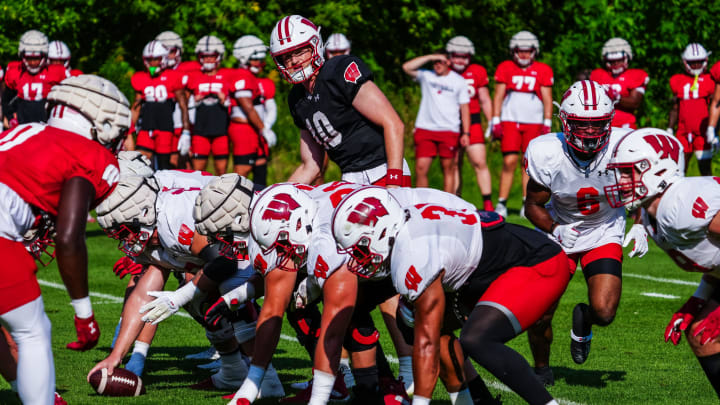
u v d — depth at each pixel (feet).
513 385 48.55
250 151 152.25
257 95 152.66
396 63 225.56
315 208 51.24
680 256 53.52
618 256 67.00
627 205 54.19
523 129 158.81
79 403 59.98
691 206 50.90
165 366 72.79
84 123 48.32
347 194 49.16
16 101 151.74
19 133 47.37
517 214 172.55
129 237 58.54
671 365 72.13
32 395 47.39
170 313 59.26
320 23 214.28
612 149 64.28
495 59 232.94
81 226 46.01
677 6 221.46
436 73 159.22
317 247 50.06
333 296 49.73
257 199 51.44
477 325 48.70
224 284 59.82
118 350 62.75
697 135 167.12
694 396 62.54
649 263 126.21
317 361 49.90
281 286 52.42
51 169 46.37
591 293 65.46
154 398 61.67
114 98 49.01
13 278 46.14
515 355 48.65
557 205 68.03
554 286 50.34
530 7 235.40
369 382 55.62
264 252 51.31
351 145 67.82
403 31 226.38
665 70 223.51
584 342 67.00
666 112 222.89
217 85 151.53
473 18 231.91
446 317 51.65
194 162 154.81
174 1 218.18
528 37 156.76
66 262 45.70
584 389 64.64
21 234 46.91
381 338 82.43
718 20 222.07
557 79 224.33
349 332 55.26
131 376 62.54
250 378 52.85
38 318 47.34
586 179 65.10
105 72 213.25
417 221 47.98
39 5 205.26
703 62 166.30
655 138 52.75
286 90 214.69
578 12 232.94
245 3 217.56
